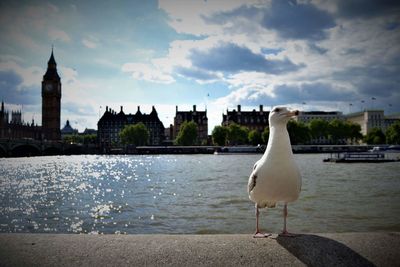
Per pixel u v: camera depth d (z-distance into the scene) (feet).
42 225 55.47
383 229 49.83
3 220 58.95
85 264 15.46
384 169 160.97
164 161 263.70
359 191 86.89
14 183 116.98
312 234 18.99
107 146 478.18
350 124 485.56
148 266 15.24
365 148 389.39
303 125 428.97
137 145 482.28
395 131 424.46
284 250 16.61
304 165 191.62
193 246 17.28
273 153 19.04
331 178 119.75
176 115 561.43
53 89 544.62
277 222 53.42
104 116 583.17
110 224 54.95
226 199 75.20
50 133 537.65
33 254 16.46
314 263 15.31
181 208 66.03
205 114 561.02
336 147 386.52
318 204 67.72
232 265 15.24
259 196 19.47
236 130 438.40
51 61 554.05
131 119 572.51
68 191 95.35
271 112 19.86
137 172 161.07
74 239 18.58
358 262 15.38
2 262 15.58
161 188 98.12
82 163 244.01
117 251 16.78
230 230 49.52
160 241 18.08
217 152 381.40
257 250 16.65
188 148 429.79
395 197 76.38
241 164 205.05
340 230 49.32
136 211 64.34
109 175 146.72
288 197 19.13
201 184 106.01
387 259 15.60
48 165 218.59
